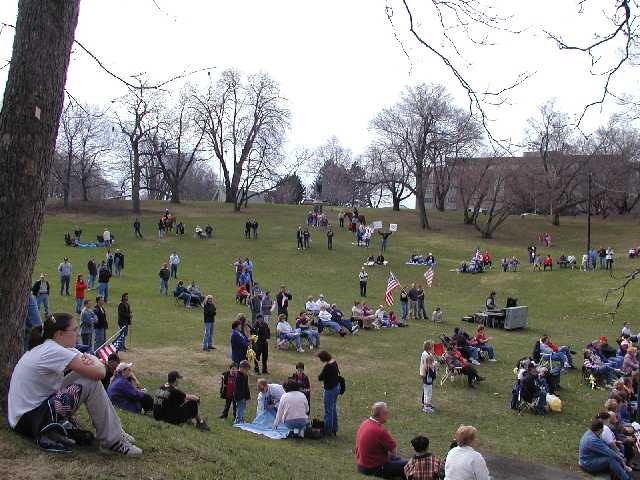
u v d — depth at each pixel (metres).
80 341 18.03
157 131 60.88
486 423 15.78
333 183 112.31
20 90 6.99
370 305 36.03
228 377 13.82
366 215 79.38
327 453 12.02
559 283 43.97
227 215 71.94
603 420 13.31
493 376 20.92
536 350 22.53
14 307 6.93
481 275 47.72
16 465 5.86
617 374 20.94
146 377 17.31
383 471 10.23
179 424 10.39
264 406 13.85
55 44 7.15
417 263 51.16
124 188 69.44
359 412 15.98
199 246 53.94
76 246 50.31
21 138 6.94
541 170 56.75
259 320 19.50
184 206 77.12
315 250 54.66
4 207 6.88
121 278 38.44
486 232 65.44
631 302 38.06
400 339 26.55
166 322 26.44
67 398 6.48
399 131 67.25
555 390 19.66
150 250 51.09
